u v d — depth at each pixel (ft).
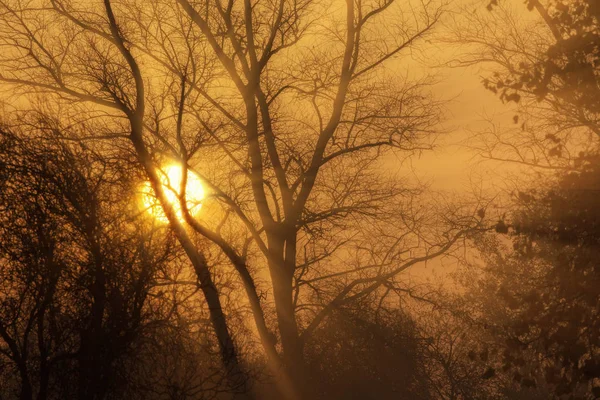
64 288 58.39
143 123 89.40
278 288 103.30
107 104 90.74
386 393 107.96
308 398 99.71
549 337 65.21
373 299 108.78
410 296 108.37
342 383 105.29
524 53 93.15
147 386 59.93
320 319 104.83
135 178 68.59
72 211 59.98
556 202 63.77
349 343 106.83
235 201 98.89
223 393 70.54
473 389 114.93
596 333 61.31
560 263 63.67
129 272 60.23
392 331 107.76
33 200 59.00
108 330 58.54
